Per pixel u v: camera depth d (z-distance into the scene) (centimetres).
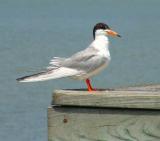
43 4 18312
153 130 402
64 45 5219
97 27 774
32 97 2325
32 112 1983
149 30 7288
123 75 3048
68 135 419
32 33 6819
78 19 10050
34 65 3634
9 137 1638
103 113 412
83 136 415
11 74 3150
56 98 418
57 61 691
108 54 728
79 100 414
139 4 18750
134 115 406
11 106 2106
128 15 11675
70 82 2709
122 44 5253
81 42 5531
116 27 8075
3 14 12156
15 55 4234
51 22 9169
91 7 16212
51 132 421
